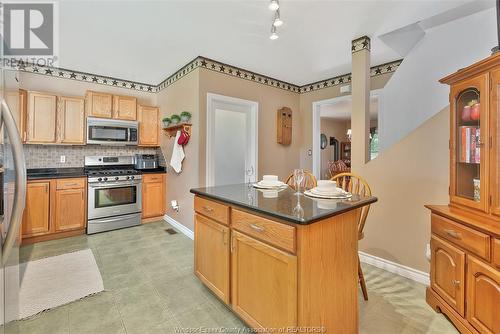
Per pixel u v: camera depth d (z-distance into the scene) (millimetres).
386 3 2039
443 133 2051
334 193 1659
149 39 2656
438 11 2176
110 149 4117
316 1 1993
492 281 1327
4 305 1085
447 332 1566
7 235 1013
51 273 2332
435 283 1785
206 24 2350
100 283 2156
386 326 1626
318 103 4102
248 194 1817
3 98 1107
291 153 4254
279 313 1299
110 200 3596
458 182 1734
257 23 2326
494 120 1427
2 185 1042
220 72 3314
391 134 3016
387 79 3248
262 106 3807
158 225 3861
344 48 2854
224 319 1705
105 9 2104
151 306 1844
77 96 3746
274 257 1322
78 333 1565
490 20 2195
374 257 2486
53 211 3205
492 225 1395
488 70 1453
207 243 1889
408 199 2256
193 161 3264
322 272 1287
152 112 4238
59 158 3686
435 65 2559
